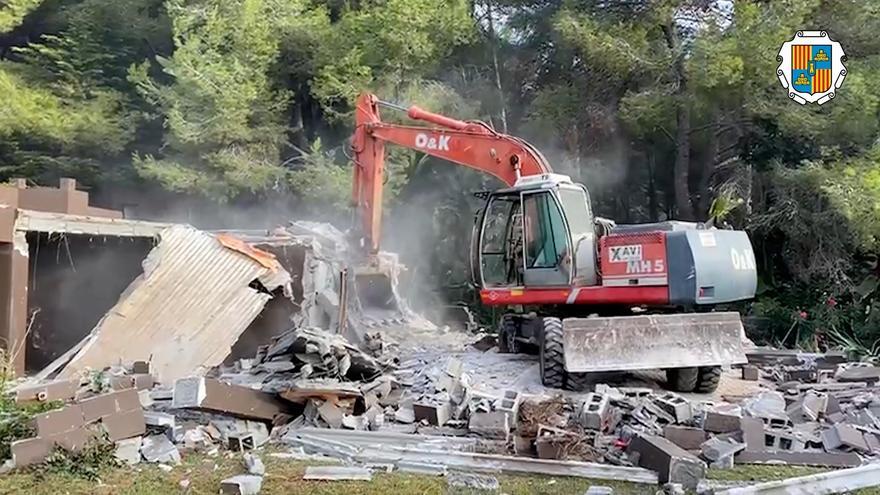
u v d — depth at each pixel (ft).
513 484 17.35
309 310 34.24
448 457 18.90
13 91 48.34
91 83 55.01
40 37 57.47
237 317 30.55
